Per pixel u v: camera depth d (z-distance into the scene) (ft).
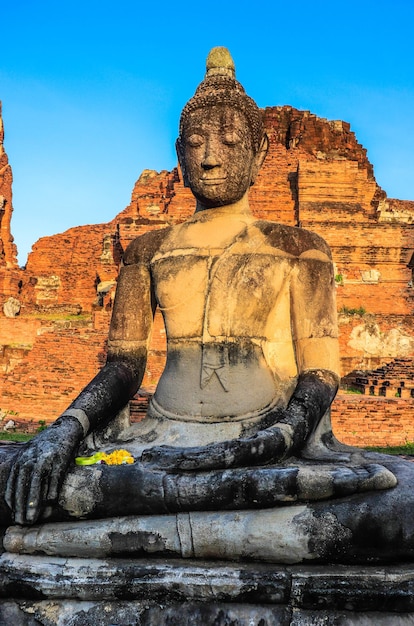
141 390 66.08
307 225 105.70
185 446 17.15
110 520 14.75
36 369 81.15
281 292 18.88
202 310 18.47
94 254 144.87
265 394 17.87
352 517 13.98
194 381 18.11
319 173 112.27
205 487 14.39
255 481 14.33
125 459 15.85
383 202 131.23
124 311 19.97
